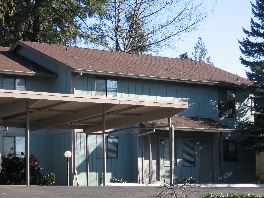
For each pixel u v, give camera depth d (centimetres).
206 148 3322
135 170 3041
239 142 3425
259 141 3328
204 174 3288
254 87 3466
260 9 3641
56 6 4178
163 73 3284
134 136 3066
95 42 4566
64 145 2967
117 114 2191
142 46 4781
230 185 2617
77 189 1761
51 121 2356
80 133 2945
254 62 3578
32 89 2994
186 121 3198
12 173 2639
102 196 1605
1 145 2903
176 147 3197
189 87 3391
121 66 3195
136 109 2172
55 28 4366
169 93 3300
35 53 3169
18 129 2967
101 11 4422
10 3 3912
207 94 3459
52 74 3019
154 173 3083
